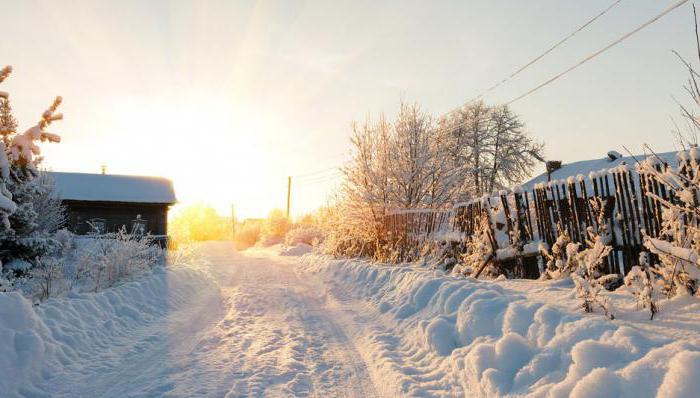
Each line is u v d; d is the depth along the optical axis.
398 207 17.81
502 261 8.60
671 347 2.85
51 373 4.79
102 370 5.06
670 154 16.11
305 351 5.91
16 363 4.52
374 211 17.86
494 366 3.94
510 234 8.34
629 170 5.67
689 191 4.11
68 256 15.98
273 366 5.18
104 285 10.14
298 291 11.89
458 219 11.05
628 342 3.20
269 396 4.23
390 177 18.56
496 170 40.56
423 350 5.41
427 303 7.09
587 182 12.76
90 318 6.74
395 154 18.69
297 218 55.81
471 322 5.09
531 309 4.52
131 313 7.89
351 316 8.23
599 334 3.50
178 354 5.75
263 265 21.64
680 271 4.30
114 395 4.29
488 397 3.68
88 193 31.05
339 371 5.07
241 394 4.28
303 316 8.36
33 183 14.58
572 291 5.39
